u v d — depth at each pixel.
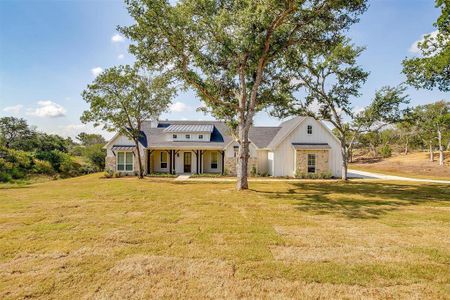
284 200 10.84
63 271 4.23
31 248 5.21
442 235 6.21
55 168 27.89
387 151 48.78
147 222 7.27
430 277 4.09
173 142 25.56
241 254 4.97
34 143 40.50
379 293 3.65
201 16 12.34
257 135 26.41
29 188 14.81
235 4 12.29
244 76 13.59
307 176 21.94
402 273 4.21
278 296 3.56
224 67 13.73
